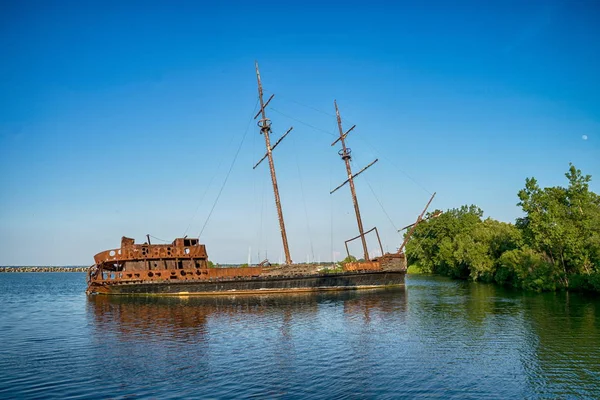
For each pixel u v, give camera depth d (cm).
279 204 7025
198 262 6078
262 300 5191
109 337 2886
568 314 3631
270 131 7262
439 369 2061
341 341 2700
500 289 6450
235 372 2042
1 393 1770
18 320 3738
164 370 2081
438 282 8750
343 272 6588
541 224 5734
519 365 2116
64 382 1909
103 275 5919
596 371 2017
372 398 1691
